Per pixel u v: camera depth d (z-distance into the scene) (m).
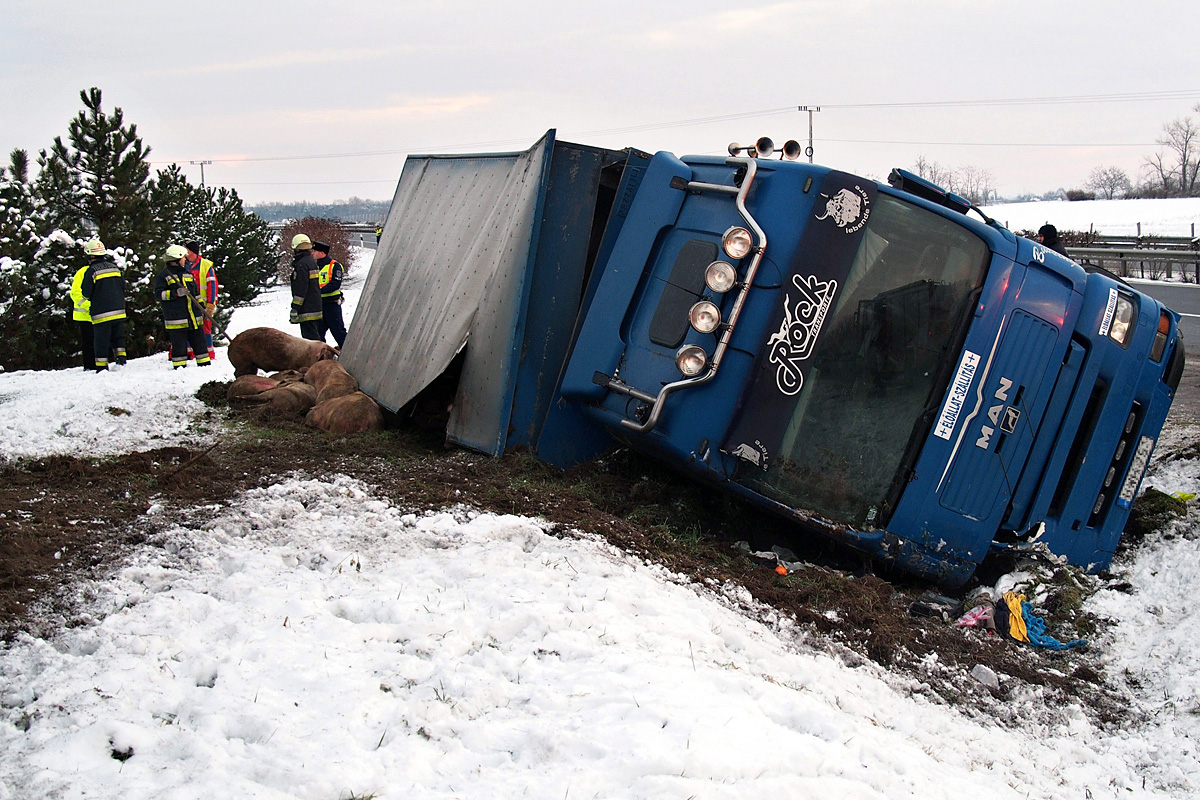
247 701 3.62
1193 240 32.06
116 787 3.01
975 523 6.11
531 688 3.90
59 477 6.54
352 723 3.51
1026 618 5.83
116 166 18.08
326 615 4.43
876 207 5.97
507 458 7.09
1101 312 6.46
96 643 4.03
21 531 5.16
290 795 3.03
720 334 5.88
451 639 4.25
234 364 10.47
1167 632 5.65
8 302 16.47
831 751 3.71
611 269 6.57
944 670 5.14
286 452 7.50
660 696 3.80
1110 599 6.22
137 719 3.46
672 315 6.19
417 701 3.69
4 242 16.53
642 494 6.80
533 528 5.62
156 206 19.33
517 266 7.26
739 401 5.84
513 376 7.11
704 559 5.94
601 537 5.70
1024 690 5.04
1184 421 11.31
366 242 73.69
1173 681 5.12
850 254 5.87
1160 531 7.37
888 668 5.07
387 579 4.92
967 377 5.93
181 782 3.07
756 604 5.35
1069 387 6.36
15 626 4.18
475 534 5.48
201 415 8.98
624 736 3.48
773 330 5.82
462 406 7.63
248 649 4.04
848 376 5.91
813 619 5.32
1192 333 18.52
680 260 6.27
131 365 14.46
